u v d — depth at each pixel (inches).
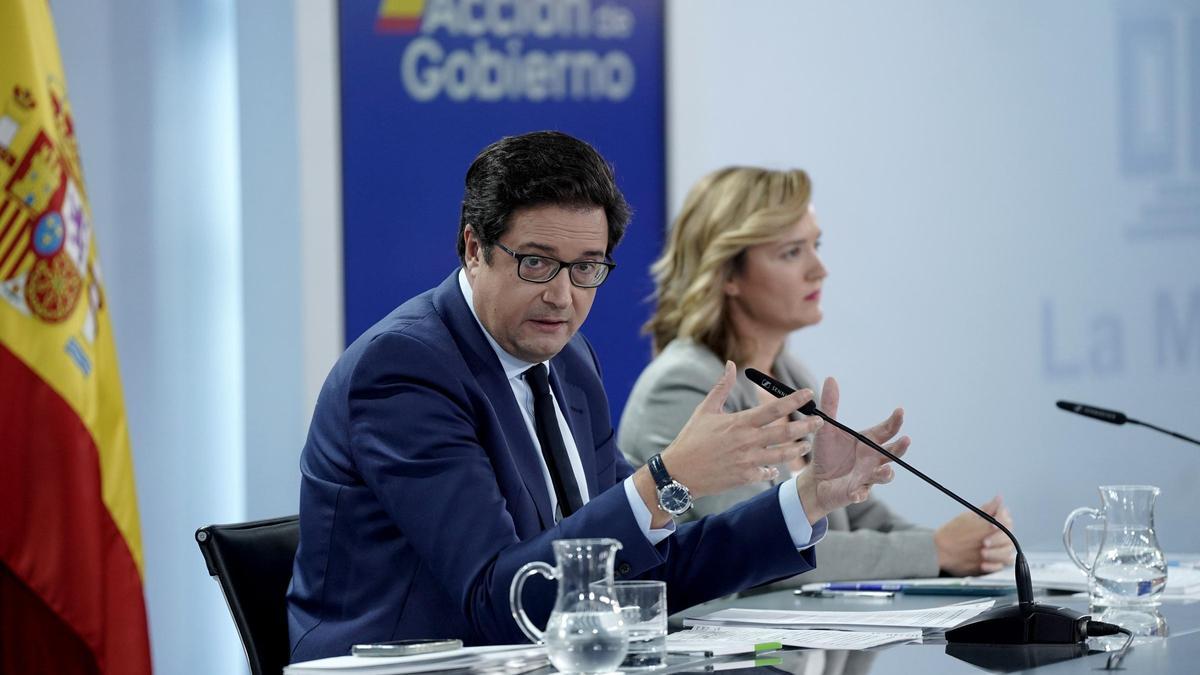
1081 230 351.3
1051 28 349.7
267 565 146.8
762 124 327.0
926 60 341.4
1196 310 357.1
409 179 298.5
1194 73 354.0
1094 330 351.9
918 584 171.6
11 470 212.8
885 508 219.0
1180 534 353.7
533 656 112.8
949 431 341.7
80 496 216.2
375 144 296.7
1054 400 348.8
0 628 226.8
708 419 126.8
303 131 291.4
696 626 141.9
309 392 290.7
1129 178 354.3
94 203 279.7
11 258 215.0
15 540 212.5
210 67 295.9
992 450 344.5
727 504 192.5
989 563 191.5
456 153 301.6
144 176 285.9
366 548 138.7
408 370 139.0
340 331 293.4
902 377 339.3
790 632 134.6
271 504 291.4
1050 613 126.6
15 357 213.8
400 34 298.4
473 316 146.2
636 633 112.0
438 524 131.8
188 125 292.5
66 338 218.5
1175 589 165.3
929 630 133.1
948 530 193.9
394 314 148.1
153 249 286.4
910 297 340.2
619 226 145.1
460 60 302.4
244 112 291.9
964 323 343.6
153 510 284.2
